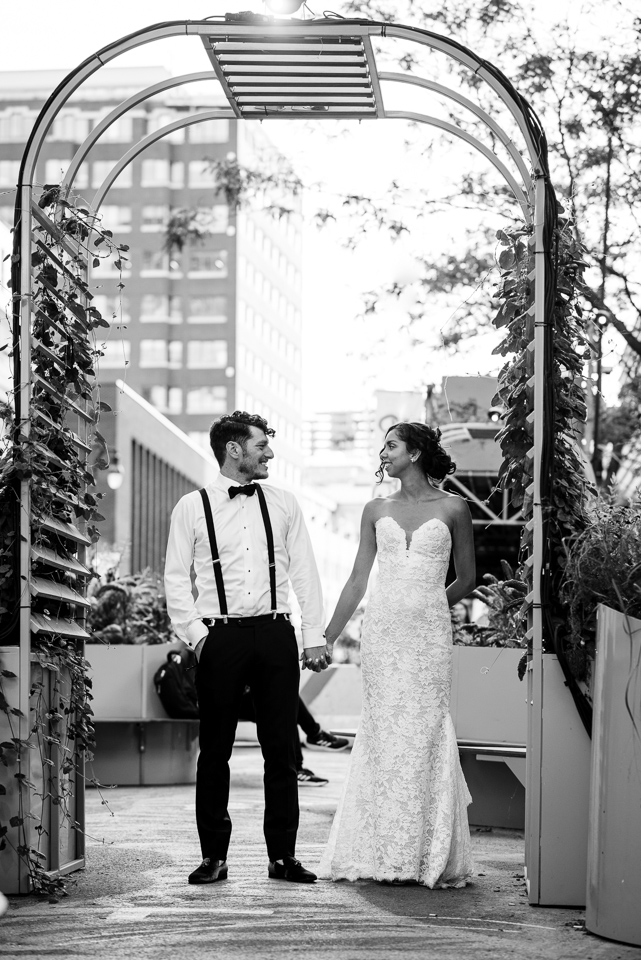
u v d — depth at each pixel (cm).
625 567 473
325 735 1098
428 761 550
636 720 434
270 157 1491
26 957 394
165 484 5350
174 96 8381
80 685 560
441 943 418
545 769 492
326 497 9600
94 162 8306
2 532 502
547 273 512
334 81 599
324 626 555
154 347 8481
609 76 1213
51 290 535
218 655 534
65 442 546
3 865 499
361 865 548
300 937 423
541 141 516
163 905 479
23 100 8400
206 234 1585
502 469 549
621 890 428
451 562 597
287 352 9775
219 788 539
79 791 569
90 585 1110
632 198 1245
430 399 1284
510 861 628
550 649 497
